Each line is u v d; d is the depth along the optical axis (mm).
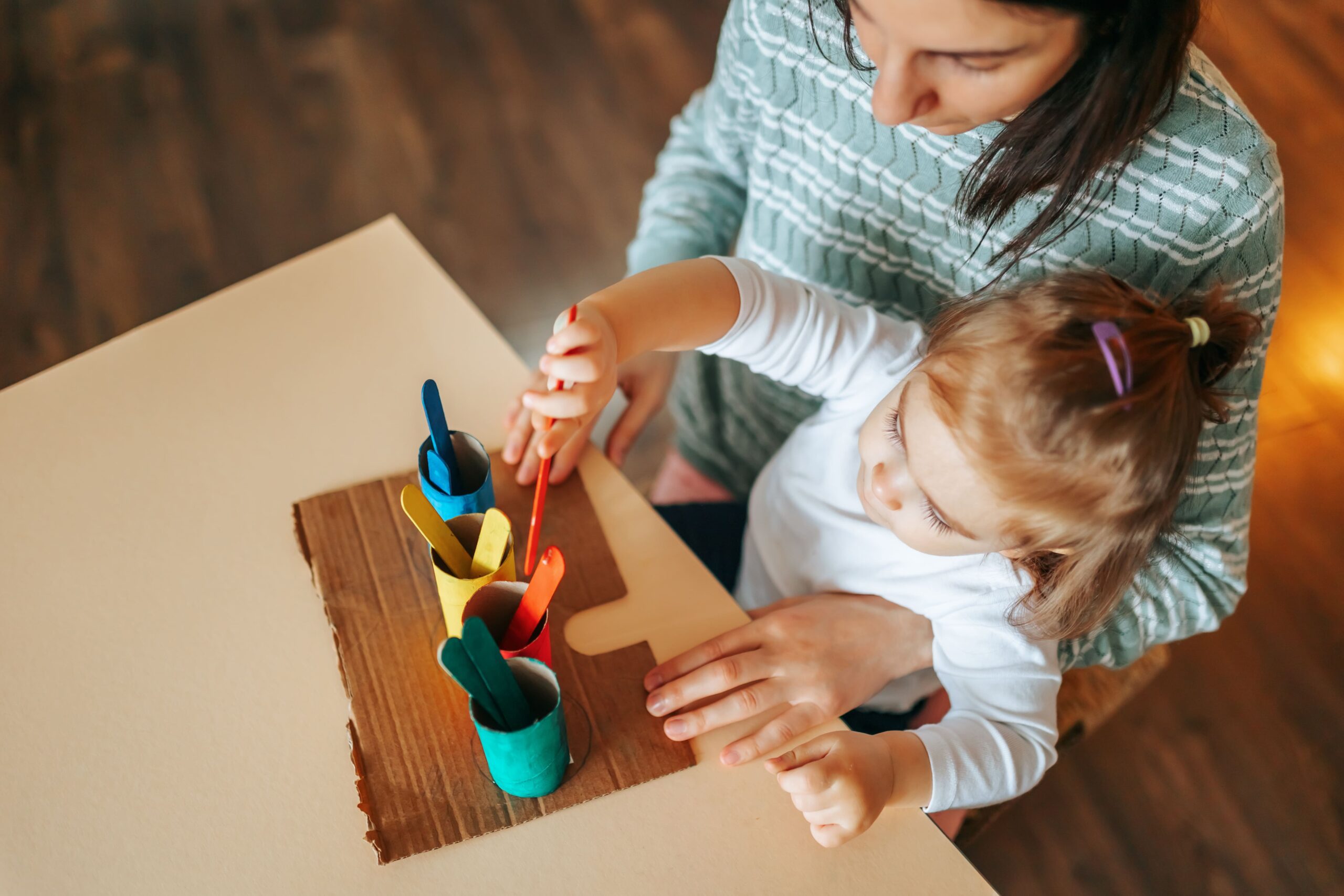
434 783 638
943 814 999
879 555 842
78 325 1869
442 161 2156
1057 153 647
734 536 1104
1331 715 1553
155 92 2271
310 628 716
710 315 804
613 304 746
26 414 833
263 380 860
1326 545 1704
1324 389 1859
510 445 814
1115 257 780
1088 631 777
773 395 1066
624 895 605
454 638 533
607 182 2139
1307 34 2371
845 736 672
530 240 2033
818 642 755
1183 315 694
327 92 2279
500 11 2453
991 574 786
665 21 2445
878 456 744
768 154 952
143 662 695
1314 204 2090
